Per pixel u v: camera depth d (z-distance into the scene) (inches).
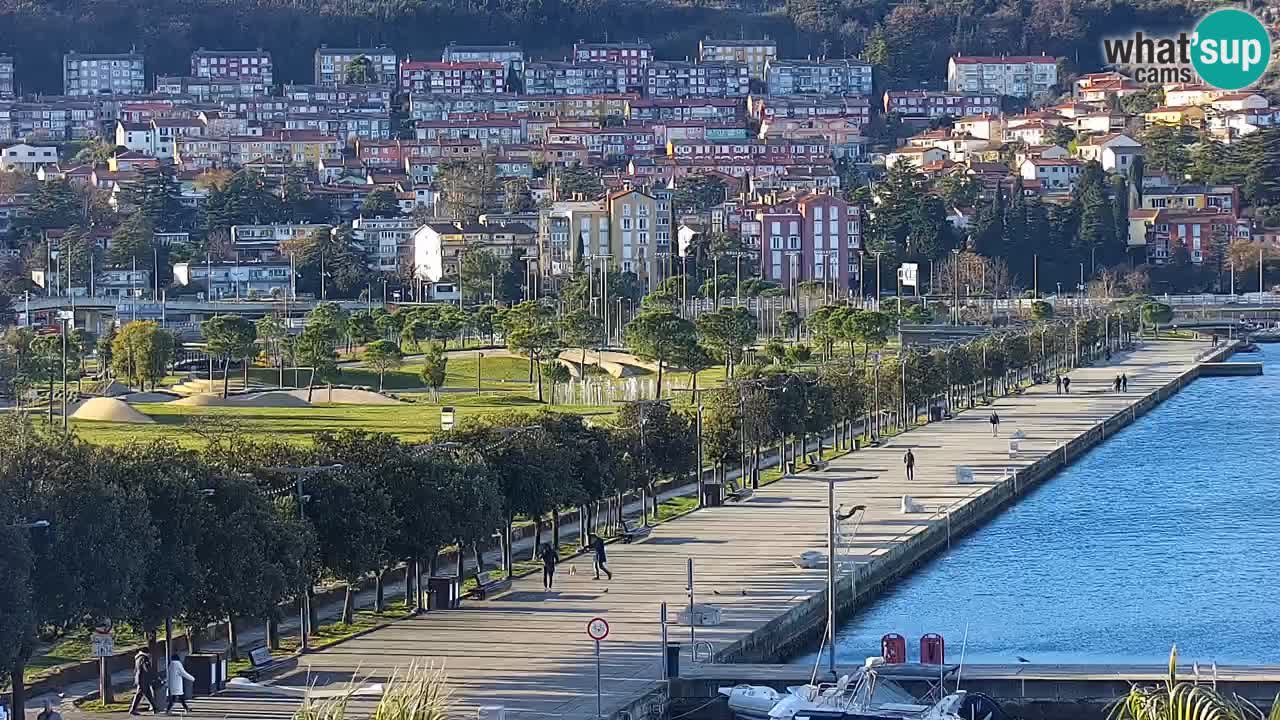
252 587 6082.7
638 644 6619.1
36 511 5502.0
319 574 6899.6
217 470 6318.9
